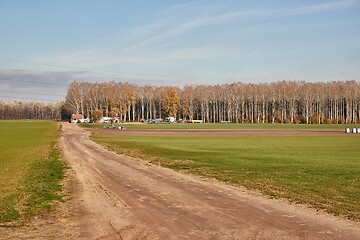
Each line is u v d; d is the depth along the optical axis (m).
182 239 9.64
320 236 9.76
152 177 21.58
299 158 32.59
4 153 38.72
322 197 15.12
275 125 130.12
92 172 24.12
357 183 18.98
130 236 10.05
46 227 11.06
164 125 129.75
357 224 10.93
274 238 9.63
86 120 161.75
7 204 14.15
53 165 28.11
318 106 159.62
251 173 22.98
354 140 59.28
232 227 10.70
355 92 154.62
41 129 101.31
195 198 15.09
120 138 66.12
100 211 13.05
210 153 37.97
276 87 165.75
